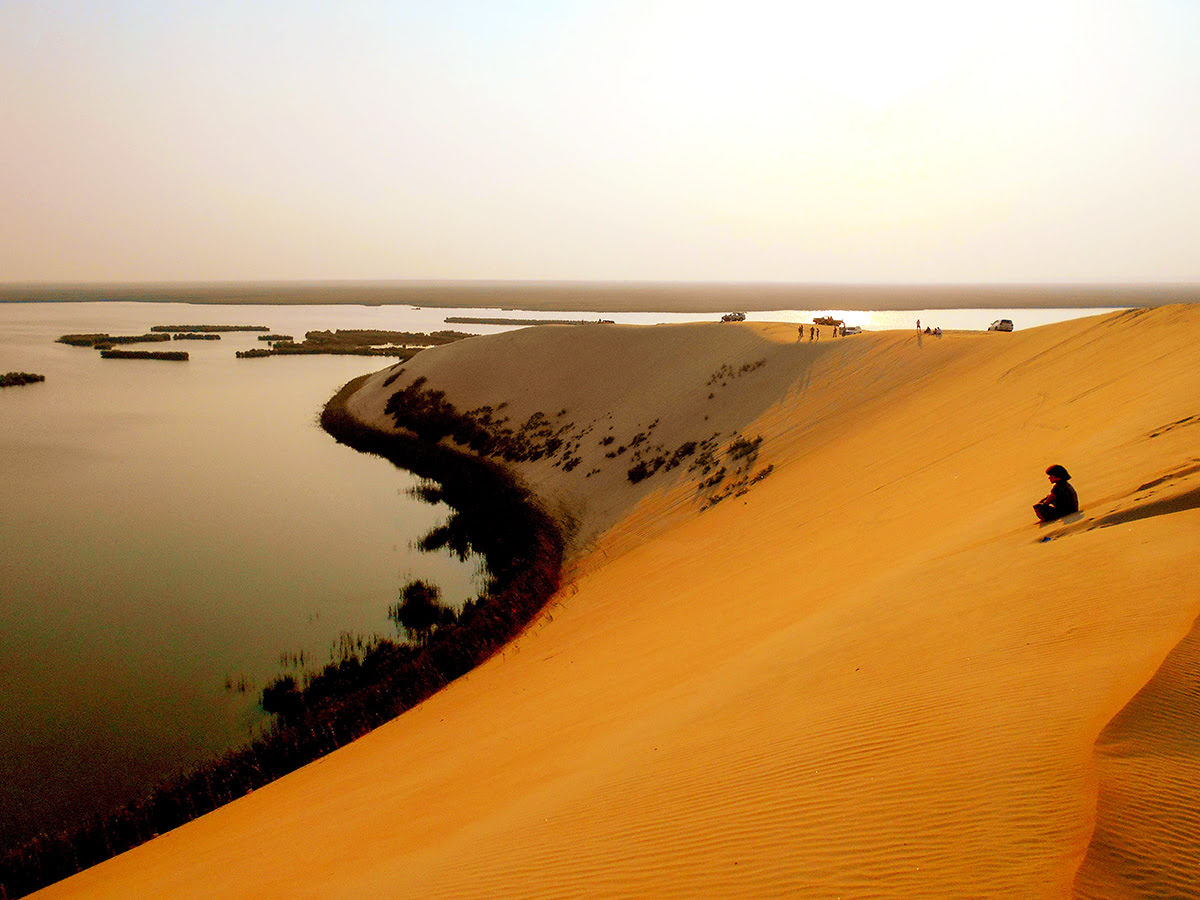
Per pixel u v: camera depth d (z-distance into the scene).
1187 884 3.29
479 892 5.18
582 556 24.42
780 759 5.77
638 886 4.62
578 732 9.25
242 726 14.86
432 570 24.09
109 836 11.25
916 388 27.58
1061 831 3.79
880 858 4.08
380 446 43.41
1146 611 6.18
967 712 5.50
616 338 51.69
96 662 17.53
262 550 25.94
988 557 9.56
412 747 11.76
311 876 7.02
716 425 33.16
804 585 12.84
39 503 31.12
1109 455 12.55
